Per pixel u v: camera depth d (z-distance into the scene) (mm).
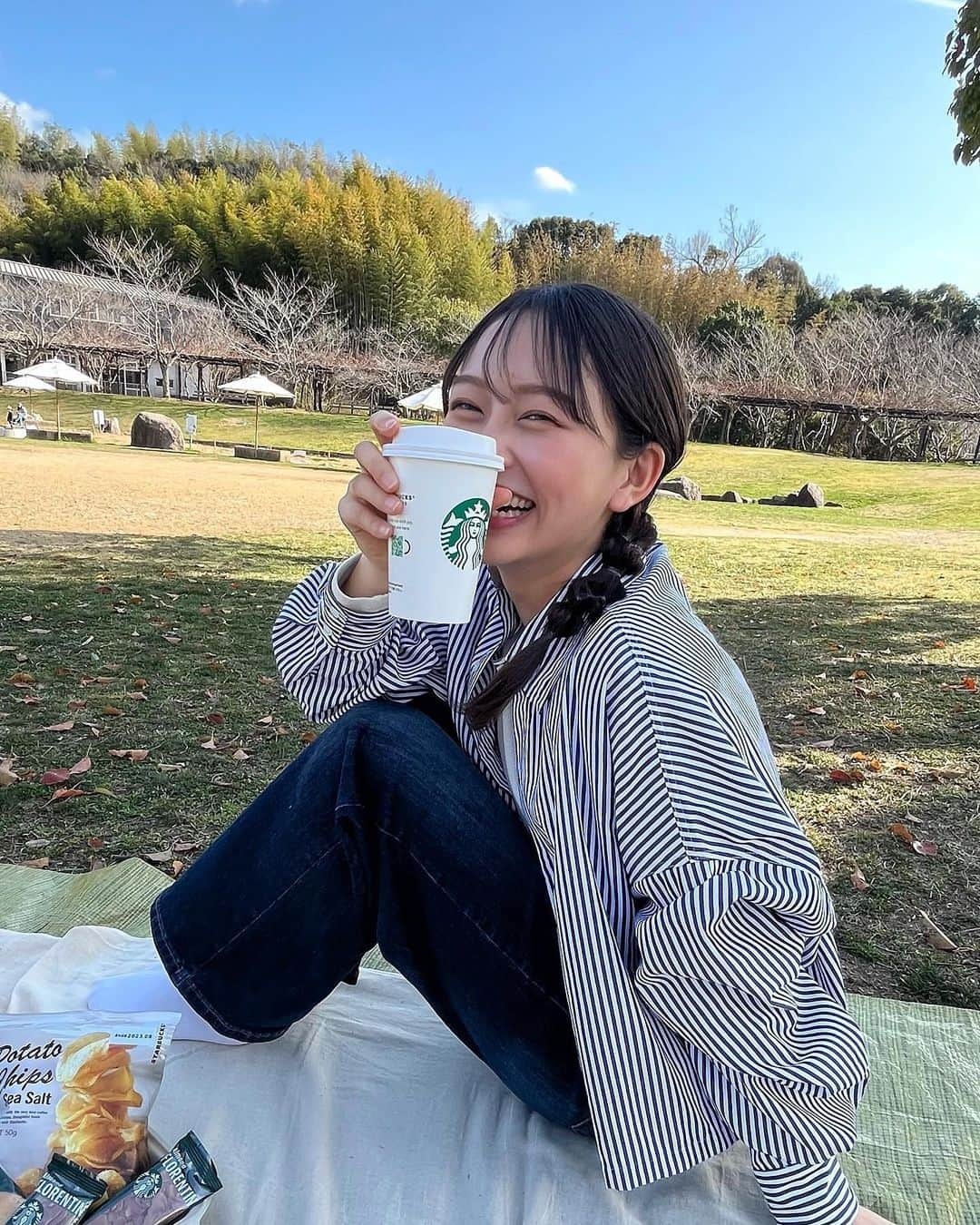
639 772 1016
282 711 3947
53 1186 1077
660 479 1245
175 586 6680
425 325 46406
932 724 4109
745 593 7797
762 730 1200
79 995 1661
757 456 29719
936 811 3115
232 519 11023
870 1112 1614
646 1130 1130
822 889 1020
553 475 1127
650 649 1046
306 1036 1586
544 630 1160
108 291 43250
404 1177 1319
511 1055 1285
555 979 1221
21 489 12672
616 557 1194
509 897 1201
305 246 48469
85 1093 1177
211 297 50000
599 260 50219
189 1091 1435
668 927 1003
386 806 1229
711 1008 1059
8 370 41750
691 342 39750
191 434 27078
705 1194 1312
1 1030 1249
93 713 3801
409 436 1078
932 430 33000
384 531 1143
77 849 2604
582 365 1108
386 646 1408
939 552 11641
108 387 44719
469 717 1194
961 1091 1676
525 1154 1359
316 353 39375
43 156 73875
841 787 3330
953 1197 1434
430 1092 1490
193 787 3094
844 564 9992
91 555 7770
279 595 6625
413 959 1309
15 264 47438
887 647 5777
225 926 1367
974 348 35031
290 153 71688
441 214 55406
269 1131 1377
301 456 24797
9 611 5574
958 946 2275
